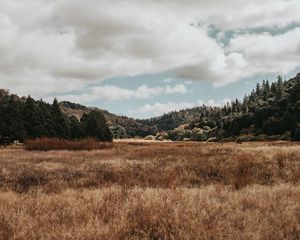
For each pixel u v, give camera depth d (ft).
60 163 60.90
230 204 25.44
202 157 69.15
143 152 96.68
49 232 19.29
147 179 40.91
